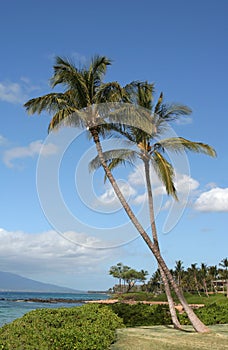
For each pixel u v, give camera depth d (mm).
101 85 17938
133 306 20203
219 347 12836
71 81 17922
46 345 11867
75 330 12602
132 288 121125
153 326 18016
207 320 20234
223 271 99250
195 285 104438
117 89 17797
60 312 14688
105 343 12594
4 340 12086
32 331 12727
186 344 13188
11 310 58938
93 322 14406
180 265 104750
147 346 12930
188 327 17422
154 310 19891
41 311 14734
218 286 118000
